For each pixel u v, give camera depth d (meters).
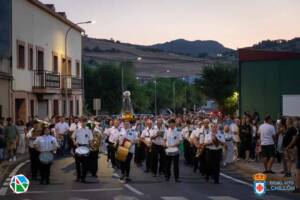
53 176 20.59
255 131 24.94
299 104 33.41
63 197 15.24
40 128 18.17
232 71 72.75
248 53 37.22
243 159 25.42
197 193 15.88
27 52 38.34
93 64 130.75
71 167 23.91
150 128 21.98
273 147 19.95
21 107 37.53
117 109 88.81
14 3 35.16
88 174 21.11
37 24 41.03
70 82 49.78
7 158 25.78
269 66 36.38
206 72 73.56
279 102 35.88
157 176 20.62
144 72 186.38
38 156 18.45
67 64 50.31
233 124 24.97
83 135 18.86
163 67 195.12
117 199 14.76
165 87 132.50
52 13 44.62
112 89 88.56
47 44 43.94
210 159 18.48
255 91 37.00
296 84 35.41
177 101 132.62
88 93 87.81
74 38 54.28
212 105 88.81
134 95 97.56
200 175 21.00
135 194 15.73
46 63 43.56
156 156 20.75
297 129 18.50
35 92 39.78
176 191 16.36
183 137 24.70
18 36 36.06
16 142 25.86
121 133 19.12
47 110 43.19
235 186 17.66
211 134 18.48
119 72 89.62
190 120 25.12
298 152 15.97
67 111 48.12
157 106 130.38
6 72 33.75
